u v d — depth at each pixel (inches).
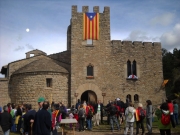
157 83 1158.3
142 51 1172.5
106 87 1103.0
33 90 1001.5
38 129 322.3
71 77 1078.4
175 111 689.6
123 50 1151.6
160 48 1194.0
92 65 1111.0
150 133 554.3
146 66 1163.3
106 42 1139.9
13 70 1135.0
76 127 696.4
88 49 1120.8
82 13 1143.6
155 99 1141.1
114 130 653.9
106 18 1157.7
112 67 1125.7
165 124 437.7
